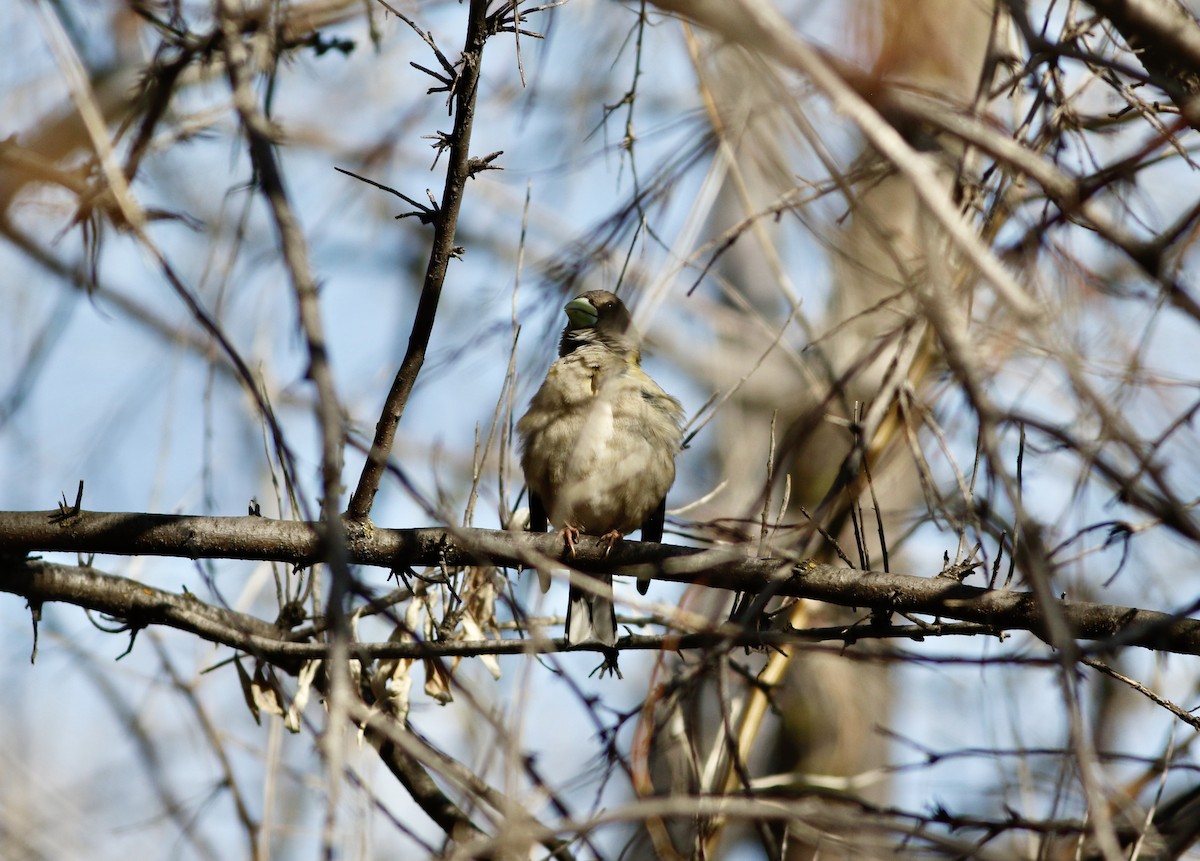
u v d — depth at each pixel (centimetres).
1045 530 887
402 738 583
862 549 894
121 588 943
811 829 916
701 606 951
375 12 1090
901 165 575
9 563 925
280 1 932
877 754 1400
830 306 1327
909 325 903
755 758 1487
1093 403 629
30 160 945
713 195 962
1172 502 680
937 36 815
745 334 1652
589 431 1085
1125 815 929
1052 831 887
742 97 893
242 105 642
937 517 1016
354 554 911
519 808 600
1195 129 796
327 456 554
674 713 996
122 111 1052
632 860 1023
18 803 1196
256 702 973
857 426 905
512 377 952
